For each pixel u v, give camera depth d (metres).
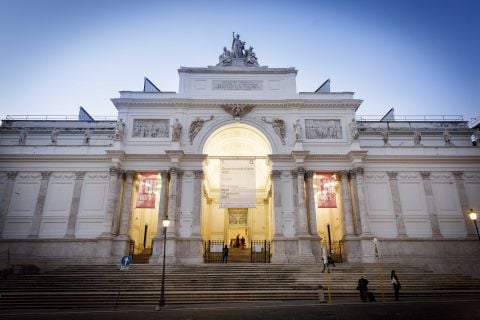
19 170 35.09
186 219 33.44
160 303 18.75
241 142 41.25
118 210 33.53
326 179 35.09
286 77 38.84
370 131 42.16
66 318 16.12
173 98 37.03
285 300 21.25
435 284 24.66
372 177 35.53
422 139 42.47
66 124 45.84
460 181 35.56
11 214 33.78
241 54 41.25
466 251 33.19
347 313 15.85
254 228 46.91
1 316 16.88
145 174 35.72
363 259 31.69
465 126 45.81
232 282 24.38
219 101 37.00
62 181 34.94
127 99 37.09
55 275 25.70
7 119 45.50
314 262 31.08
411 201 34.91
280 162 35.38
